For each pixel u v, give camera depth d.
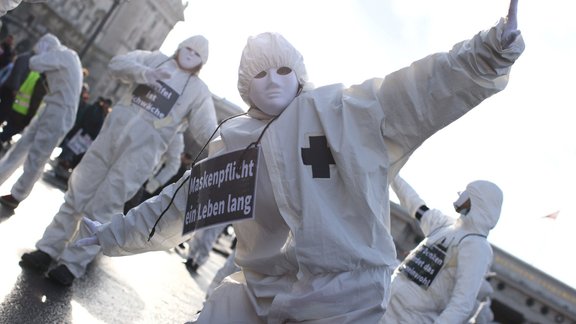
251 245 2.77
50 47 6.28
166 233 3.10
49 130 6.31
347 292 2.51
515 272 66.31
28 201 7.92
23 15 30.06
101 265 6.92
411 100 2.54
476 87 2.51
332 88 2.68
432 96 2.53
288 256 2.58
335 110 2.59
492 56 2.43
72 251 5.09
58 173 13.12
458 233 4.61
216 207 2.73
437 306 4.53
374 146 2.58
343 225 2.54
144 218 3.08
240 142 2.74
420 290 4.55
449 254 4.54
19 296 4.23
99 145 5.35
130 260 8.25
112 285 6.02
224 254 18.55
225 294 2.86
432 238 4.73
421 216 5.08
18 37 30.12
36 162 6.43
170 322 5.56
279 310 2.55
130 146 5.32
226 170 2.73
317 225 2.49
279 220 2.66
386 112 2.57
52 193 9.90
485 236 4.61
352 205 2.55
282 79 2.77
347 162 2.53
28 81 9.62
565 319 66.31
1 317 3.67
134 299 5.85
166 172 9.62
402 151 2.64
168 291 7.12
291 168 2.58
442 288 4.51
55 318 4.10
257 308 2.67
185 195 3.02
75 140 12.45
